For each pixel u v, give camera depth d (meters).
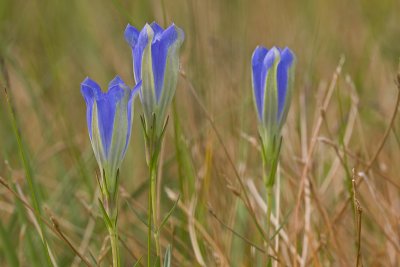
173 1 1.09
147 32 0.64
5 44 1.05
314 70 1.03
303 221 0.81
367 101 0.96
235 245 0.82
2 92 0.95
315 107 0.94
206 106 0.90
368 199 0.85
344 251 0.80
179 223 0.82
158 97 0.65
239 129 0.90
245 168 0.86
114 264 0.65
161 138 0.65
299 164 0.86
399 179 0.88
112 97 0.63
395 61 1.04
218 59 0.99
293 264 0.76
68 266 0.82
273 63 0.67
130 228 0.87
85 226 0.87
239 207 0.83
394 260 0.80
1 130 0.94
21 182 0.88
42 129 0.95
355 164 0.83
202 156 0.86
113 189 0.64
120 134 0.63
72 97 1.07
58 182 0.92
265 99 0.67
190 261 0.81
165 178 0.89
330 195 0.88
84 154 0.94
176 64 0.64
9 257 0.80
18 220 0.87
